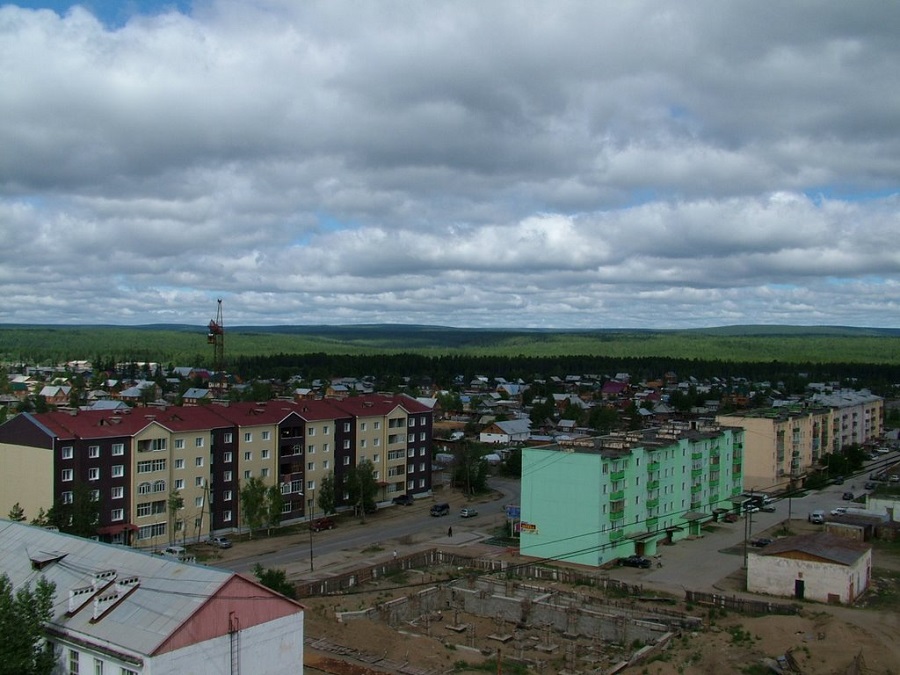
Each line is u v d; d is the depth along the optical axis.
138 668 40.72
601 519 89.31
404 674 58.25
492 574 87.62
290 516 110.06
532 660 64.19
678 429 112.00
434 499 130.25
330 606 73.38
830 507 124.69
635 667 60.66
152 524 93.38
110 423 91.69
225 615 44.41
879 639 62.62
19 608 42.22
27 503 87.62
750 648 62.38
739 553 96.44
